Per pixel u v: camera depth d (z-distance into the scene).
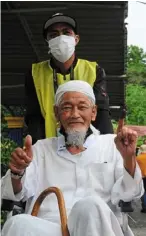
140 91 30.56
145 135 12.93
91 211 2.56
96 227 2.54
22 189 3.05
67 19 4.09
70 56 4.04
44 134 4.00
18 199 3.06
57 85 4.04
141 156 10.68
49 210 3.08
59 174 3.21
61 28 4.10
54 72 4.07
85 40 8.08
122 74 9.98
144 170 10.69
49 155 3.27
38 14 6.96
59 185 3.18
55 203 3.10
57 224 2.77
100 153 3.26
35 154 3.29
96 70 4.09
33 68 4.15
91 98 3.26
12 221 2.68
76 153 3.24
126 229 3.18
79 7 6.64
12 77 10.59
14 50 8.82
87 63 4.12
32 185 3.21
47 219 3.05
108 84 10.64
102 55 8.91
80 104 3.22
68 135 3.21
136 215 10.90
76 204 2.66
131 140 2.92
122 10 6.74
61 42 3.99
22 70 10.04
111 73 9.98
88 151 3.25
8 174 2.96
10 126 13.13
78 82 3.26
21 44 8.50
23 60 9.45
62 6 6.64
